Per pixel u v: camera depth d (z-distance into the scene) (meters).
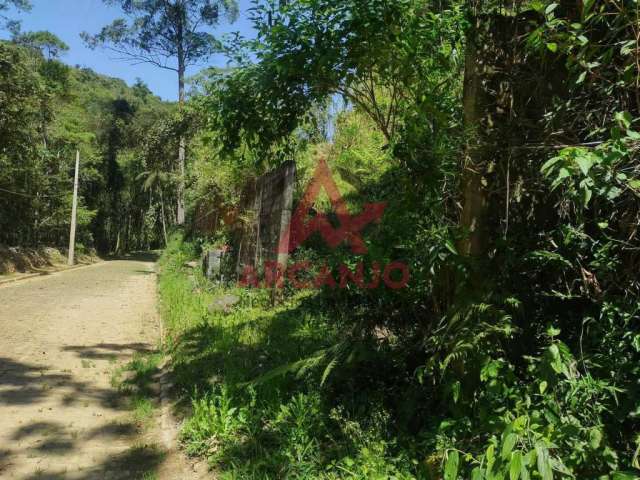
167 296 12.14
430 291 3.73
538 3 2.66
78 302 12.47
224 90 4.41
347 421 3.67
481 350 2.90
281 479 3.24
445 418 3.17
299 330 6.16
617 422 2.42
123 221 59.34
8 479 3.56
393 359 3.89
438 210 3.38
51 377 5.96
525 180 3.09
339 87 4.04
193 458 3.87
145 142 43.50
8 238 28.25
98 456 3.96
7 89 20.31
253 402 4.20
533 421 2.41
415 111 3.47
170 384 5.58
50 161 29.64
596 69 2.73
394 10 3.40
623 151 2.07
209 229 17.47
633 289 2.63
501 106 3.29
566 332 3.00
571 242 2.87
